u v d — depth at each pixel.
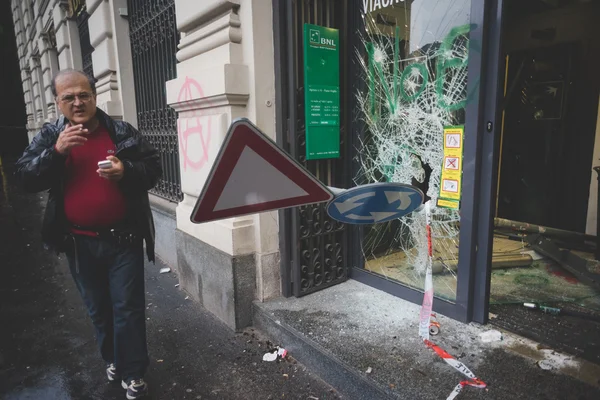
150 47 4.74
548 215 4.31
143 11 4.80
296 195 1.22
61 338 3.16
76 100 2.03
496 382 1.96
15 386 2.56
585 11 3.84
